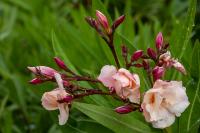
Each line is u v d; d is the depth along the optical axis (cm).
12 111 94
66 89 49
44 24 103
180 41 58
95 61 76
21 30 107
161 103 47
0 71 95
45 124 79
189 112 54
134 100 47
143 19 120
